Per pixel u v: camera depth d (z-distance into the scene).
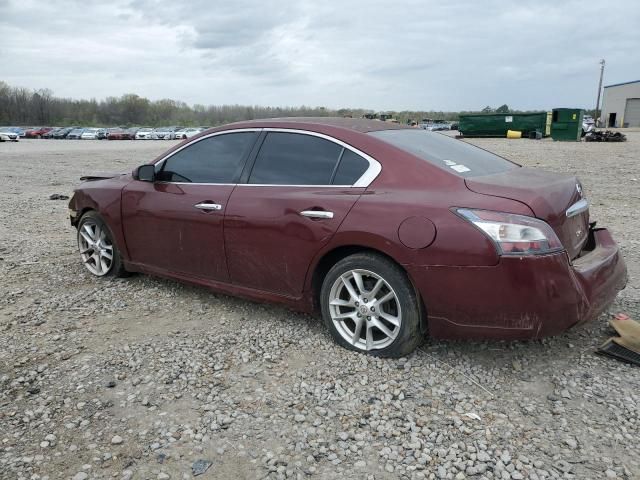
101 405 3.16
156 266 4.93
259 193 4.09
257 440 2.83
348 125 4.02
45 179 15.74
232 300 4.83
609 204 9.55
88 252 5.64
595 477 2.50
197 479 2.55
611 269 3.61
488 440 2.78
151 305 4.74
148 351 3.84
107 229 5.34
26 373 3.55
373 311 3.61
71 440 2.84
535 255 3.08
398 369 3.50
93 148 37.06
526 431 2.85
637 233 7.13
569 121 34.56
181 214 4.54
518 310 3.13
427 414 3.02
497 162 4.16
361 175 3.69
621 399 3.11
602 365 3.52
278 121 4.26
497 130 41.06
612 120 78.81
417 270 3.32
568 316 3.18
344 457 2.68
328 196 3.73
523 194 3.23
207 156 4.56
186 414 3.06
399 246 3.36
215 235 4.31
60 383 3.41
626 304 4.51
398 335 3.51
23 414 3.08
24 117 103.44
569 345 3.80
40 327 4.30
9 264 6.08
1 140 52.16
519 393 3.21
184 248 4.59
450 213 3.25
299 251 3.84
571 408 3.04
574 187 3.74
